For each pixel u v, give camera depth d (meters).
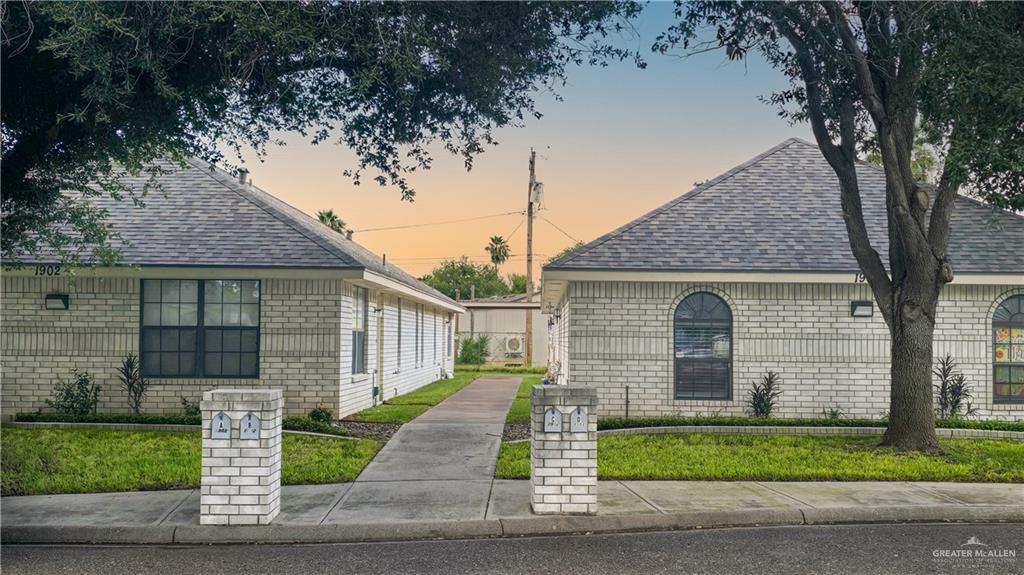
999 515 8.23
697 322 15.21
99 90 8.02
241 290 15.27
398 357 22.09
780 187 17.23
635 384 15.05
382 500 8.74
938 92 9.99
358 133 10.41
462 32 9.48
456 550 7.16
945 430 13.57
